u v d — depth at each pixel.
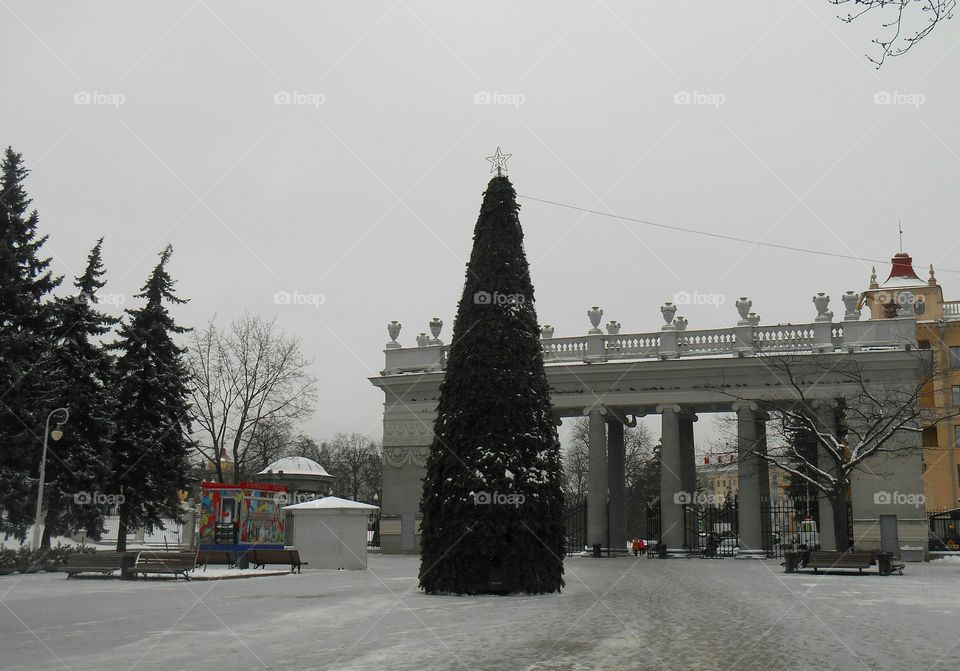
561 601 23.62
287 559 37.94
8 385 42.47
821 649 14.66
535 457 26.78
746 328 53.53
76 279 51.78
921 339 71.75
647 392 55.31
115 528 76.19
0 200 46.12
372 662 13.28
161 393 52.91
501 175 29.14
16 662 13.32
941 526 61.94
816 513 58.22
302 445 87.25
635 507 101.81
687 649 14.63
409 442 60.34
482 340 27.42
